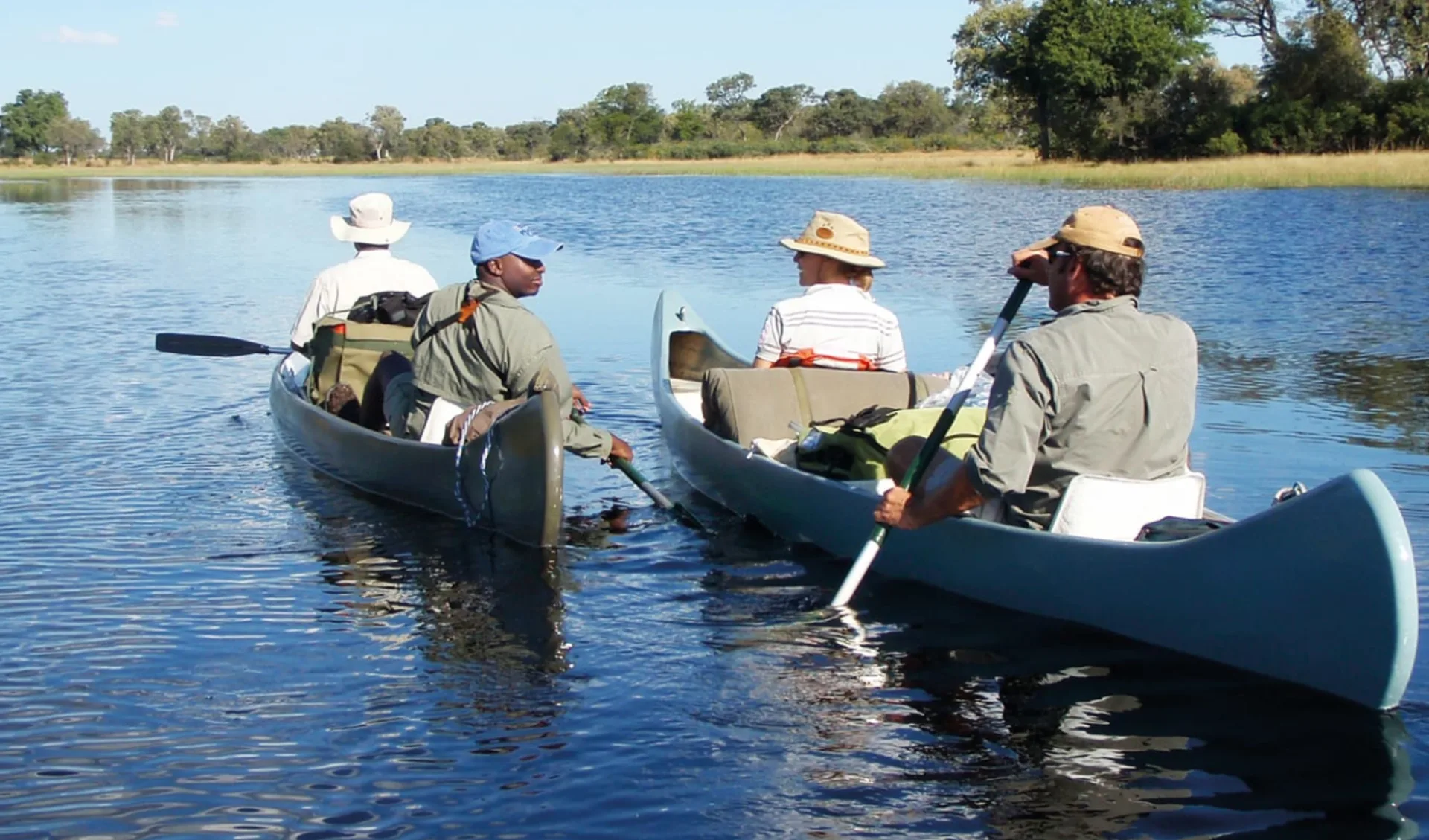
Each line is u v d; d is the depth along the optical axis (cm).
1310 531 352
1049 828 299
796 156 7419
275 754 340
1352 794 311
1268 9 5259
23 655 407
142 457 671
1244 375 824
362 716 364
